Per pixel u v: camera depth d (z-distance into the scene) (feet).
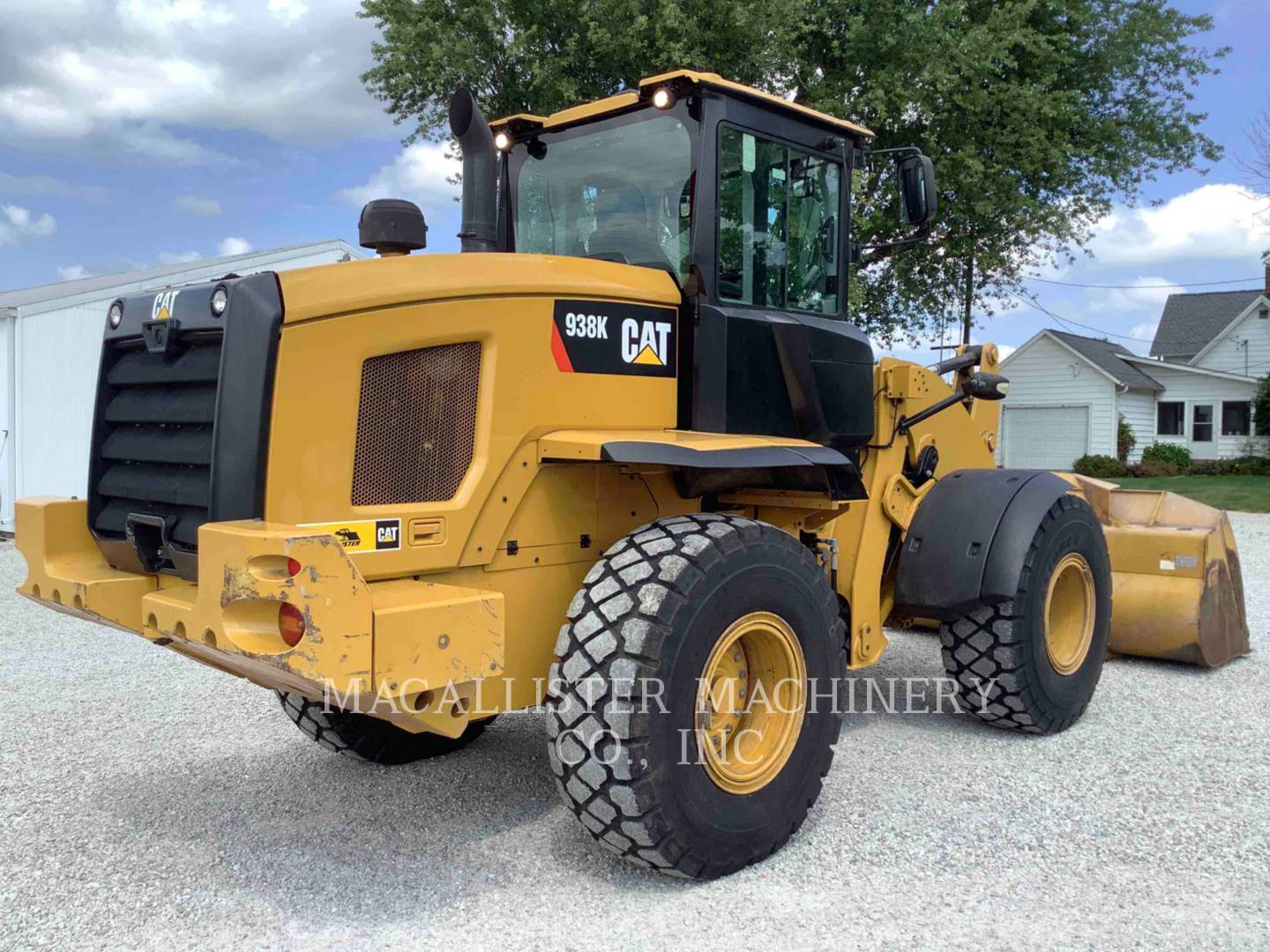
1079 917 8.71
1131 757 12.96
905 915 8.75
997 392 14.12
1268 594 25.89
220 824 10.87
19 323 35.86
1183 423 91.30
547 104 43.29
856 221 45.27
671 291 11.05
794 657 10.21
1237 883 9.35
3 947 8.29
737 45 42.91
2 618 23.13
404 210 10.20
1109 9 54.75
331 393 8.70
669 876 9.37
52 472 37.04
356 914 8.82
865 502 13.55
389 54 47.37
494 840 10.43
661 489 11.31
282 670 7.59
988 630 13.21
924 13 47.21
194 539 9.08
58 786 12.05
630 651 8.75
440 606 8.29
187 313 9.09
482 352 9.56
